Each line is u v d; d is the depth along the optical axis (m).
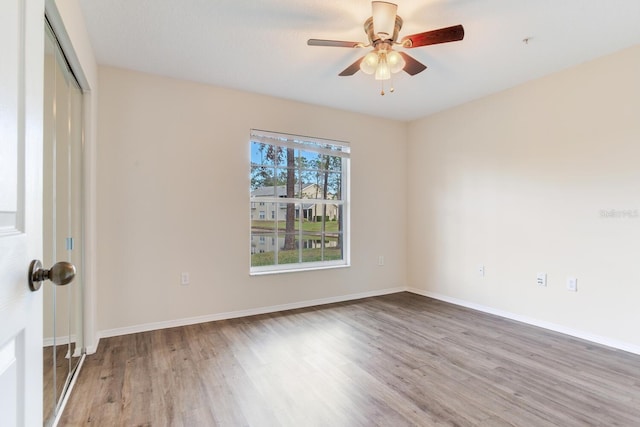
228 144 3.38
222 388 2.04
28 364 0.72
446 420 1.75
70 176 2.19
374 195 4.38
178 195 3.15
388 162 4.49
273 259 3.76
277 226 3.79
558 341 2.80
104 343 2.71
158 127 3.06
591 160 2.81
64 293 2.00
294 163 3.90
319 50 2.64
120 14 2.15
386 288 4.48
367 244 4.32
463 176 3.89
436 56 2.72
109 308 2.87
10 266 0.64
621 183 2.64
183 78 3.14
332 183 4.18
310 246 4.02
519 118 3.33
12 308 0.64
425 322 3.29
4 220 0.62
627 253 2.61
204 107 3.27
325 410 1.83
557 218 3.04
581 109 2.87
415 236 4.53
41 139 0.79
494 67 2.93
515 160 3.36
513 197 3.38
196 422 1.72
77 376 2.17
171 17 2.20
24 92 0.70
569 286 2.95
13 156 0.65
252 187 3.62
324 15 2.19
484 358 2.48
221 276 3.35
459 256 3.94
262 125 3.57
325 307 3.82
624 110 2.62
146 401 1.90
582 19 2.22
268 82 3.25
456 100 3.76
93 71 2.59
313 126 3.90
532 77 3.15
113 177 2.88
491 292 3.59
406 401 1.92
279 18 2.22
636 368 2.32
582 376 2.21
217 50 2.63
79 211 2.42
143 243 3.00
